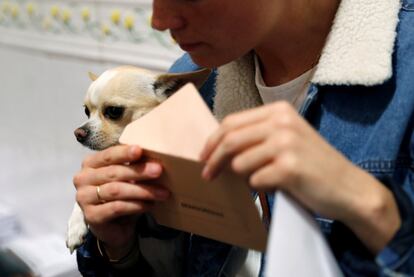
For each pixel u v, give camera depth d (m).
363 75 0.52
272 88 0.62
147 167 0.47
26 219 1.84
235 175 0.41
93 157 0.57
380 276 0.39
